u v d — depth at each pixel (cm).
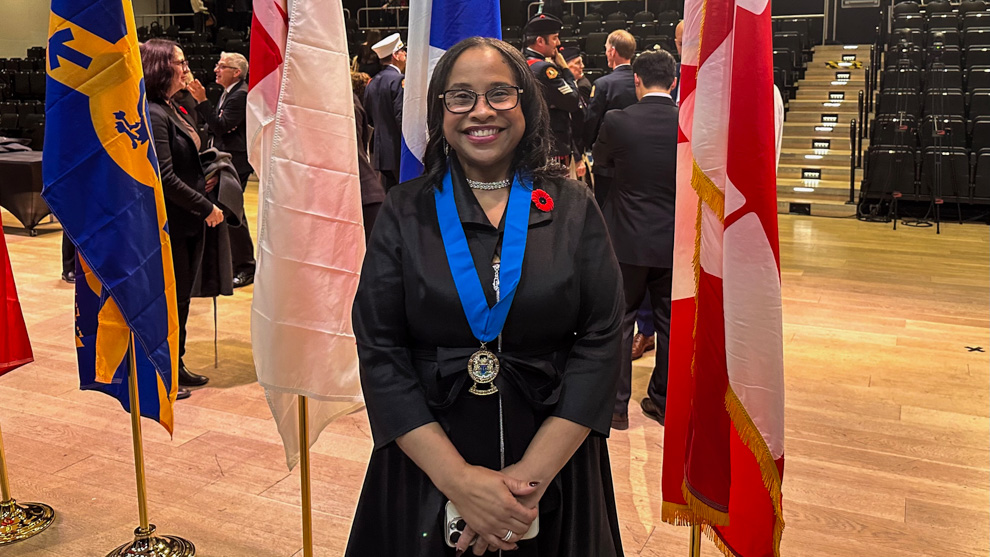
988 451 311
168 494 277
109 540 248
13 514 254
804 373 393
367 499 156
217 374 391
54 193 209
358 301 149
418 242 147
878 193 804
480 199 151
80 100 209
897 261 631
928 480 288
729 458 168
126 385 246
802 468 297
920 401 359
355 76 514
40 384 376
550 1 538
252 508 269
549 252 145
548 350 149
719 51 161
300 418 213
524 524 136
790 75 1093
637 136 318
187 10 1595
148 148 222
